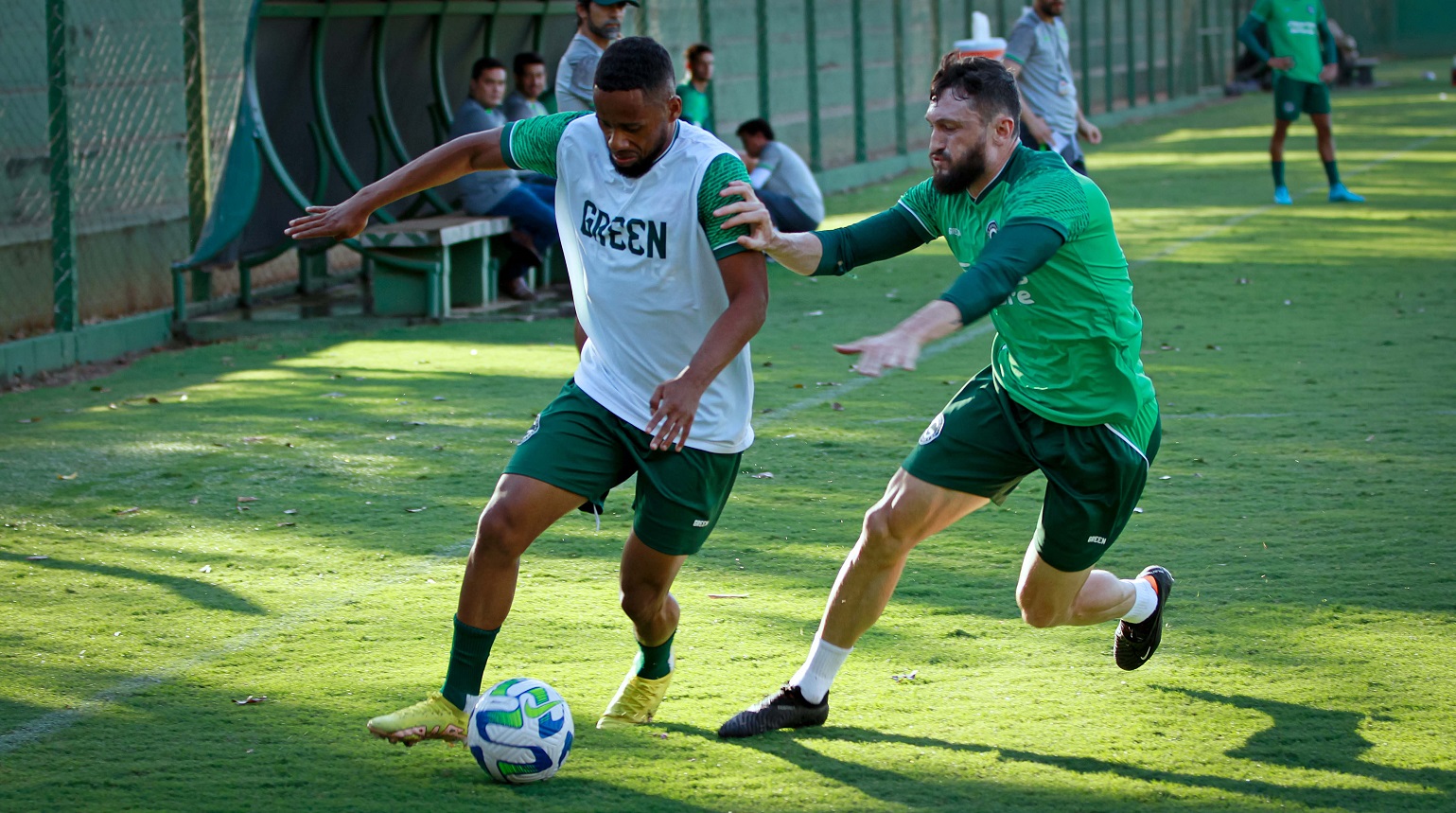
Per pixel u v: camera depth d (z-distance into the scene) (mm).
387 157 23719
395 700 7219
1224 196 31156
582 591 8977
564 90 17703
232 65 21016
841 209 31172
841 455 12383
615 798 6098
